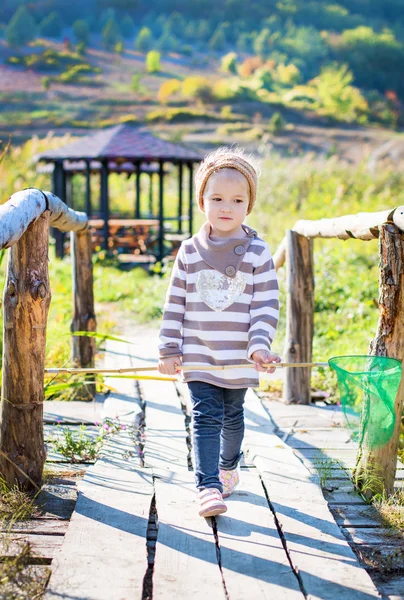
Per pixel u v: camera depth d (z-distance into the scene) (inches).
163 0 3378.4
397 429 124.5
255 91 2258.9
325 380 214.5
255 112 2025.1
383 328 122.8
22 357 117.8
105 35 2815.0
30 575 94.1
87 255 198.2
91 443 144.9
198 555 101.0
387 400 120.0
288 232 192.9
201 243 117.6
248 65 2571.4
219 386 114.8
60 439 150.4
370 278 353.7
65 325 275.0
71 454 141.3
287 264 193.6
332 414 182.4
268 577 95.9
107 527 107.7
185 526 109.8
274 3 3363.7
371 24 3309.5
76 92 2156.7
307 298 191.9
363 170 784.9
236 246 116.5
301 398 193.0
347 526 114.9
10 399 118.7
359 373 118.4
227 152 124.6
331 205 621.0
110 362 227.6
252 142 1696.6
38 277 117.5
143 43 2822.3
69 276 408.5
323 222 162.6
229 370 114.3
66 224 162.9
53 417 170.2
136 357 236.4
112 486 124.1
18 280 116.6
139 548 101.7
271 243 491.2
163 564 98.3
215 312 115.0
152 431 160.2
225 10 3319.4
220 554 101.8
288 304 192.9
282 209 653.9
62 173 579.8
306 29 2920.8
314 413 184.1
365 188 706.2
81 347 199.5
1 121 1817.2
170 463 138.0
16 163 746.8
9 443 119.6
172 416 172.2
